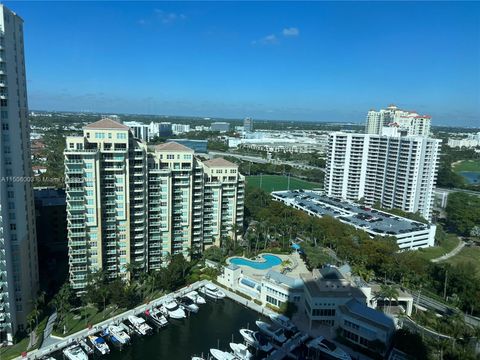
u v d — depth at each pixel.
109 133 157.38
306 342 139.12
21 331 135.25
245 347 133.38
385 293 155.62
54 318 146.75
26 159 137.50
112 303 158.12
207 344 140.00
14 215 128.00
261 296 169.38
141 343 139.12
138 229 174.88
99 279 156.00
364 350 134.00
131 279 175.50
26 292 136.75
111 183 162.00
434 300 173.25
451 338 137.12
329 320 151.00
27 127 139.25
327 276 164.38
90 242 160.50
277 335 140.62
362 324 135.38
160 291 172.62
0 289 124.50
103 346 131.62
